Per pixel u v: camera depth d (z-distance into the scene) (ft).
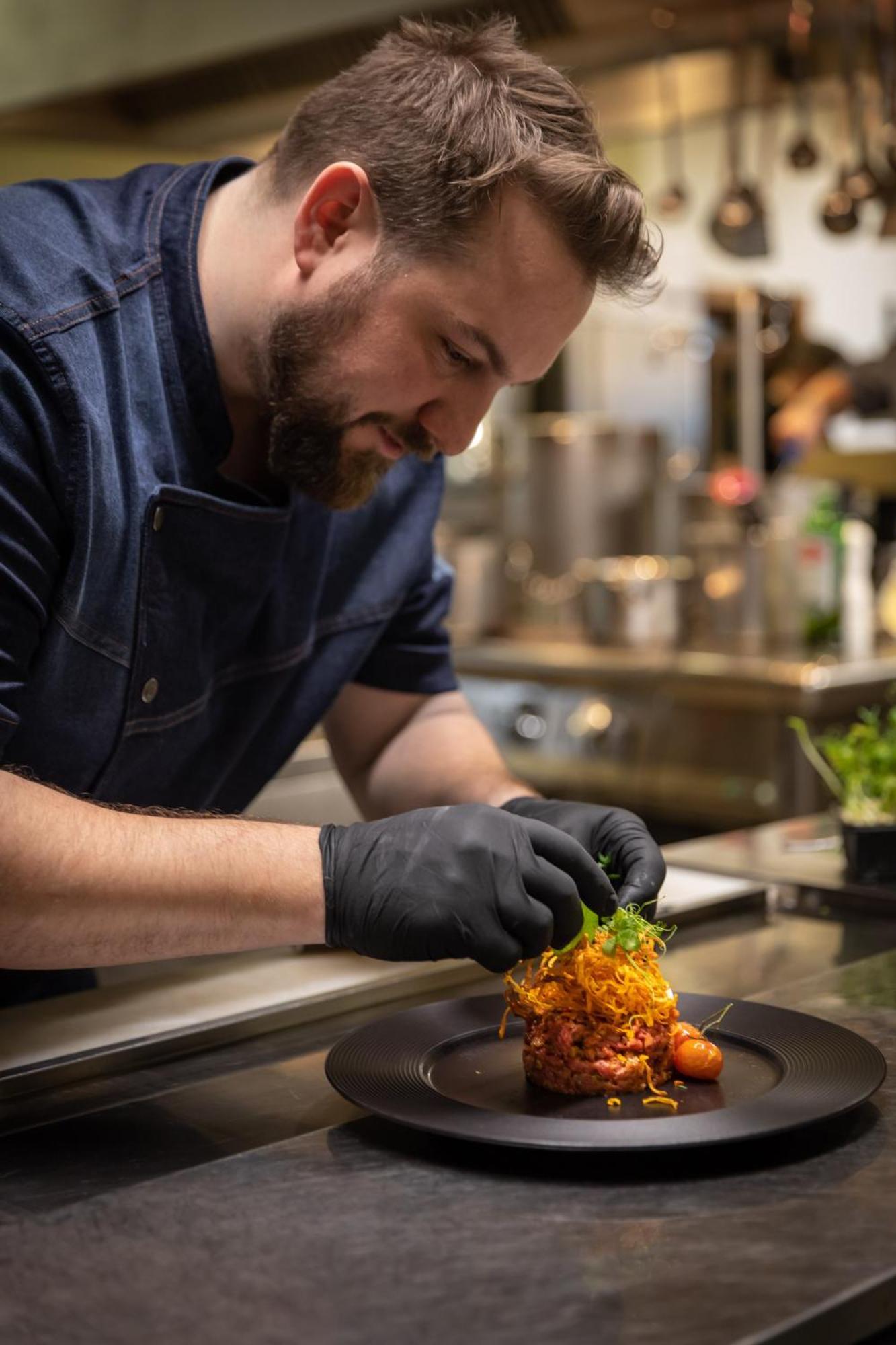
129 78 9.70
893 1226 2.64
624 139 11.23
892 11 9.05
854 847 5.15
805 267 17.24
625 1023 3.37
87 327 3.95
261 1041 3.84
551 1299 2.39
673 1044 3.43
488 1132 2.87
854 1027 3.70
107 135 11.25
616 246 3.62
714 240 10.36
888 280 16.65
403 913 3.45
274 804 8.29
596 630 11.76
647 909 4.12
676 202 10.46
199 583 4.33
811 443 12.18
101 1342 2.29
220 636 4.57
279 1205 2.77
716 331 13.00
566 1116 3.20
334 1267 2.52
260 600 4.58
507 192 3.52
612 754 10.76
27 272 3.88
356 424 3.92
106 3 9.67
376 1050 3.46
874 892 4.95
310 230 3.82
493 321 3.63
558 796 11.23
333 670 5.14
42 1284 2.48
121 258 4.17
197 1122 3.29
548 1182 2.85
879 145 9.77
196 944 3.42
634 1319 2.33
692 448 13.43
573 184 3.52
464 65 3.76
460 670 11.75
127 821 3.45
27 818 3.28
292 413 3.95
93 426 3.85
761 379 12.57
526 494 12.48
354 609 5.16
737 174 10.26
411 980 4.21
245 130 11.03
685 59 9.39
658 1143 2.80
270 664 4.86
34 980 5.03
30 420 3.73
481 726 5.42
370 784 5.38
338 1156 3.00
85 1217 2.72
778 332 12.73
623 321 13.75
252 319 4.11
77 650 4.03
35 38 10.14
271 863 3.49
